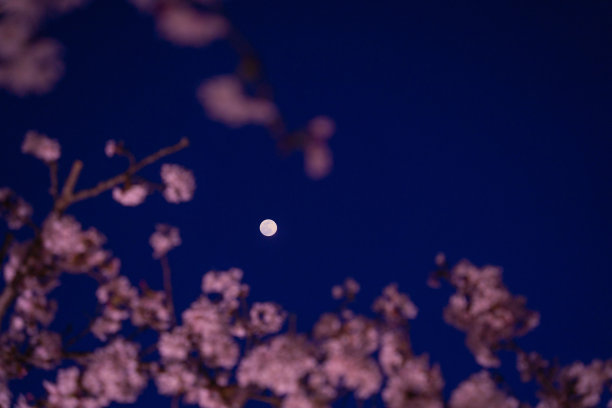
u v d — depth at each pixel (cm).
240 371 530
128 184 574
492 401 498
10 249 595
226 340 585
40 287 596
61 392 541
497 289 627
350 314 588
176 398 554
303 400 524
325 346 548
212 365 587
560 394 614
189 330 584
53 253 585
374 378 528
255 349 538
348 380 527
